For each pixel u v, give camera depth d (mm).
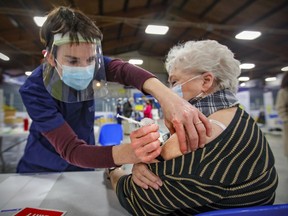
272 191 579
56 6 955
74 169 1196
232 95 627
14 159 3365
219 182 507
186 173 513
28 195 864
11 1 4129
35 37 5633
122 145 633
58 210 739
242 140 530
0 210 737
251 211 507
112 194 871
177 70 674
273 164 576
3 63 7059
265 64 6988
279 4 4629
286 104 2416
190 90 639
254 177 528
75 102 961
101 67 908
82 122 1094
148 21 5492
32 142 1178
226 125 542
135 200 609
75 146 721
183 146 496
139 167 600
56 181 1016
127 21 5508
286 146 2141
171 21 5660
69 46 778
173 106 530
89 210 744
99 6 5031
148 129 534
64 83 878
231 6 5070
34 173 1143
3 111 5457
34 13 4211
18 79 7070
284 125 2385
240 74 676
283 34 5719
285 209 524
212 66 631
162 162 545
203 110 581
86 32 781
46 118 798
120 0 5070
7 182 1004
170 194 537
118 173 883
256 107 4125
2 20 4938
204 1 5168
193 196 523
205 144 512
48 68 856
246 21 5469
